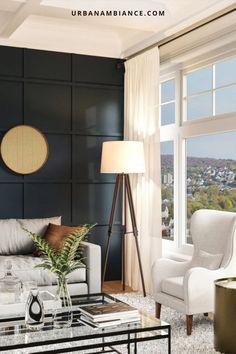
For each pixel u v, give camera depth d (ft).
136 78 18.12
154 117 16.87
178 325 12.84
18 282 10.46
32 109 18.10
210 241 13.28
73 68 18.72
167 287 12.89
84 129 18.95
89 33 18.58
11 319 9.68
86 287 14.66
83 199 18.94
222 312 10.43
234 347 10.21
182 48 16.71
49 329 8.98
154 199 16.87
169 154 18.62
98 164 19.17
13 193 17.84
